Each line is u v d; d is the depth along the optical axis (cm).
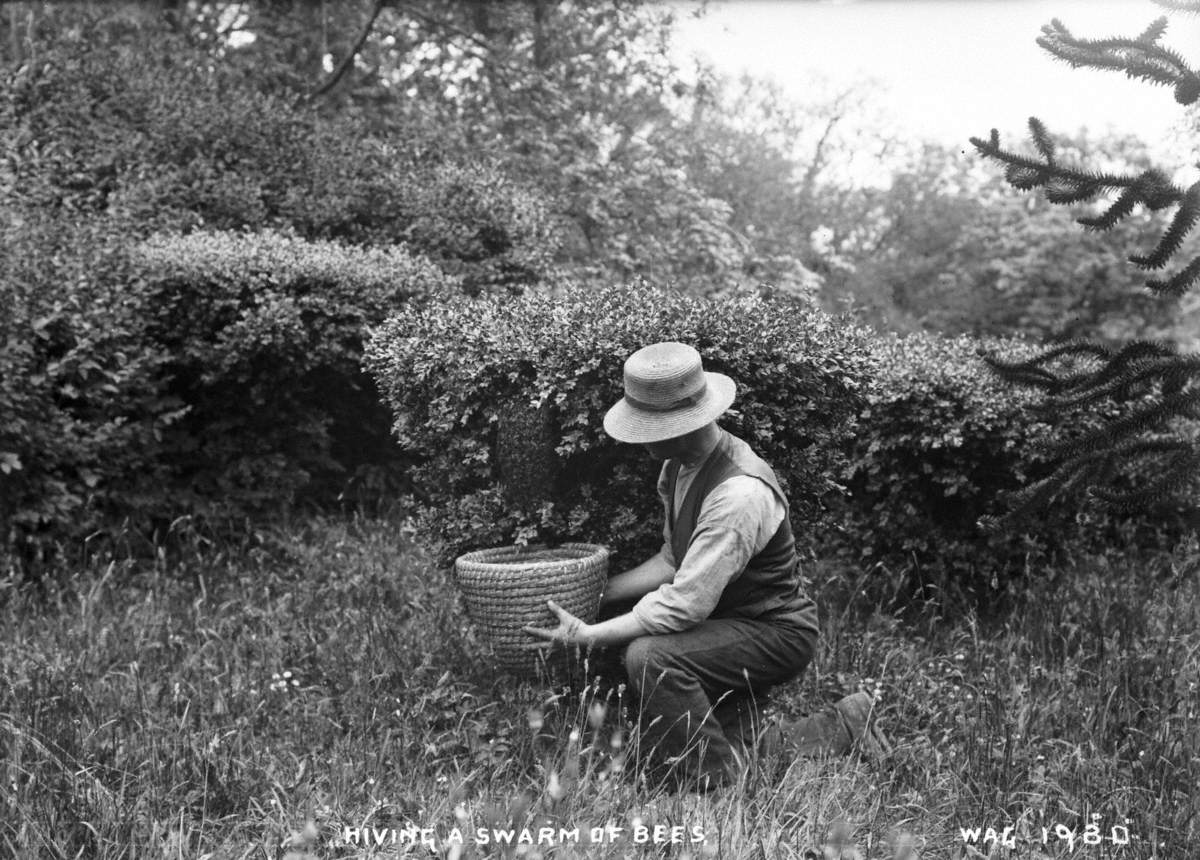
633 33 1486
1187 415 411
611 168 1201
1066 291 1930
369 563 587
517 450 376
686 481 343
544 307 398
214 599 541
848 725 355
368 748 351
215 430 662
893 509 552
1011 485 536
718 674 331
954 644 475
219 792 319
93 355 605
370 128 1295
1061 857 290
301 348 659
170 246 701
